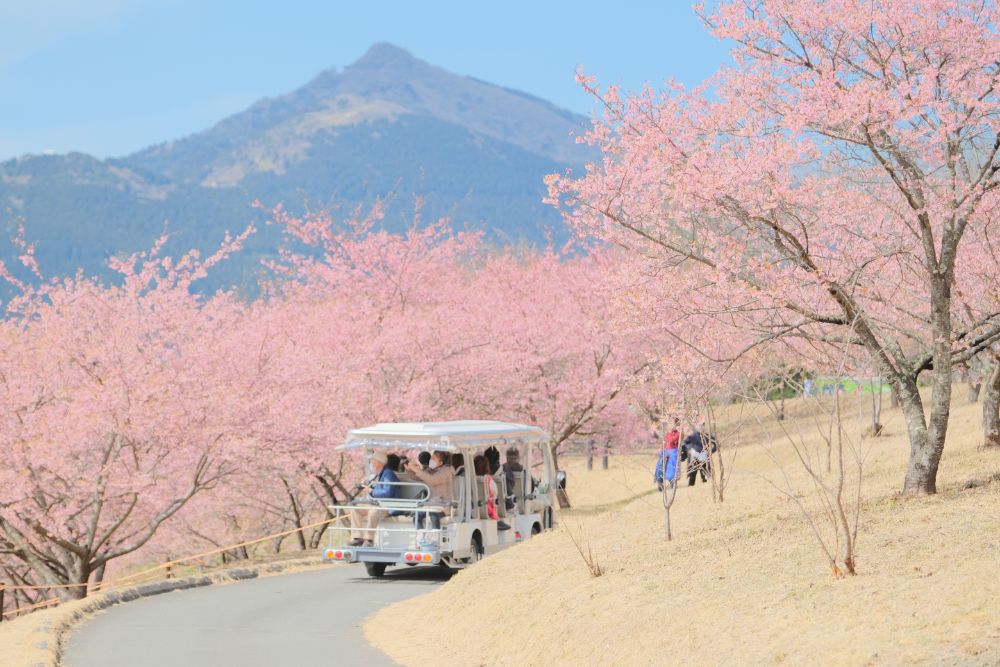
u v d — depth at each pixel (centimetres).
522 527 2230
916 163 1388
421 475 2005
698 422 1858
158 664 1182
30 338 2572
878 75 1420
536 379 3728
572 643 1093
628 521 1852
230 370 2681
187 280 2764
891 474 1867
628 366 3588
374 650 1287
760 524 1484
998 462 1712
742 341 1811
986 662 698
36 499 2369
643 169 1484
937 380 1428
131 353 2484
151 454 2450
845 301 1417
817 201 1436
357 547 1984
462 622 1357
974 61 1323
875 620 844
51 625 1427
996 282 1623
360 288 3681
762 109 1455
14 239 2667
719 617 980
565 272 3712
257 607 1678
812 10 1372
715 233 1488
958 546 1057
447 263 3859
